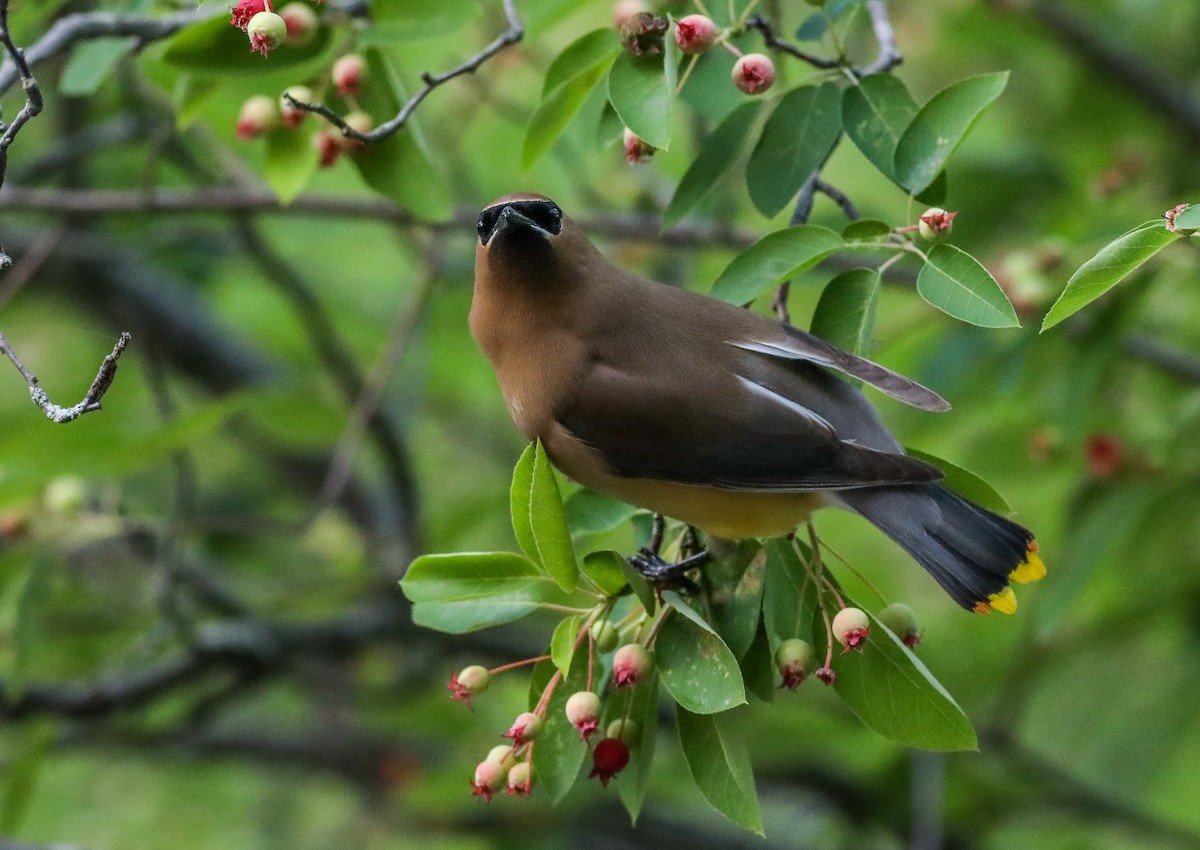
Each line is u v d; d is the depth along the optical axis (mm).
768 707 13461
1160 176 12773
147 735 13312
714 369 7676
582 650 7043
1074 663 14219
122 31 8773
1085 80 13617
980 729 13055
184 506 11648
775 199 7867
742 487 7375
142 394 15500
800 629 7223
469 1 8586
